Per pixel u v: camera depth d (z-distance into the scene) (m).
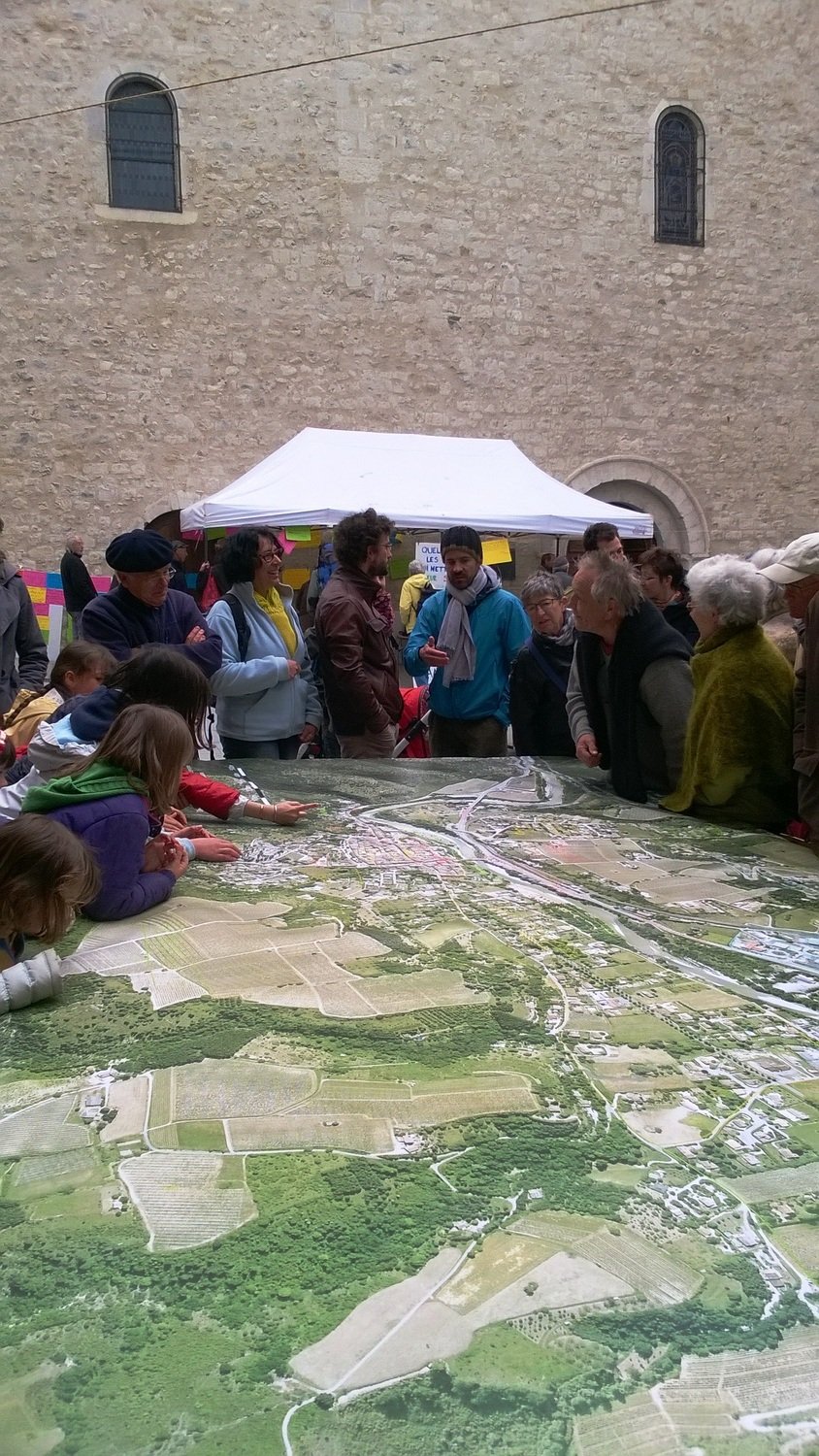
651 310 11.36
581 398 11.20
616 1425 0.72
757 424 11.91
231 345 9.95
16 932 1.61
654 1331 0.81
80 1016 1.46
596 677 3.20
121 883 1.89
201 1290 0.86
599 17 10.79
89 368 9.54
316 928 1.85
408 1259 0.90
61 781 1.91
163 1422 0.72
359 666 3.67
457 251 10.59
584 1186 1.02
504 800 3.07
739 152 11.53
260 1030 1.40
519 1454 0.69
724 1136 1.13
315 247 10.12
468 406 10.80
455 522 7.54
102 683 2.60
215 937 1.80
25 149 9.20
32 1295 0.86
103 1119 1.16
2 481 9.35
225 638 3.56
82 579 8.71
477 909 1.98
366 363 10.39
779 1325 0.82
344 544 3.73
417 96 10.30
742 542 11.98
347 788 3.18
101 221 9.45
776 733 2.73
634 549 11.74
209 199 9.76
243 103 9.77
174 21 9.50
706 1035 1.40
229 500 7.55
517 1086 1.24
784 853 2.50
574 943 1.79
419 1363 0.78
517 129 10.66
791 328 11.95
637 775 3.09
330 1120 1.15
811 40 11.62
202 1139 1.11
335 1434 0.71
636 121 11.07
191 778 2.74
